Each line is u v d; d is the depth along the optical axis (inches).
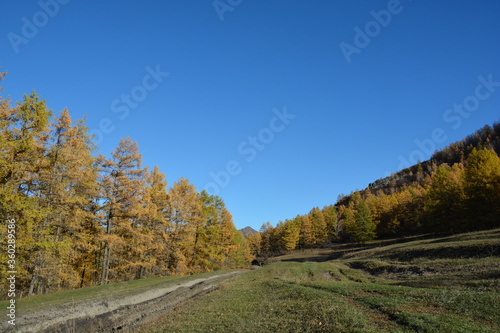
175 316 526.0
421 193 2901.1
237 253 2255.2
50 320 566.9
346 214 3366.1
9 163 663.1
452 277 743.1
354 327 339.0
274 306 497.4
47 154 852.6
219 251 1770.4
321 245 3380.9
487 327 316.2
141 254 1245.7
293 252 3294.8
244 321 430.0
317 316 401.4
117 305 722.2
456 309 391.2
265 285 728.3
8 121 676.7
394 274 1047.0
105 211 1074.1
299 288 603.8
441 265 939.3
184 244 1487.5
